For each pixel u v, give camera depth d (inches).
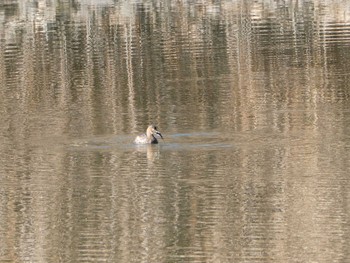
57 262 1406.3
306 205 1579.7
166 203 1616.6
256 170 1768.0
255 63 2871.6
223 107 2279.8
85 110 2309.3
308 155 1843.0
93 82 2689.5
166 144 1953.7
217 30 3501.5
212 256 1396.4
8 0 4352.9
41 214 1596.9
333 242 1432.1
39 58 3085.6
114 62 2982.3
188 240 1460.4
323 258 1380.4
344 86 2474.2
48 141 2014.0
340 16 3673.7
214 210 1576.0
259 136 1996.8
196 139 1988.2
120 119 2196.1
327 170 1753.2
